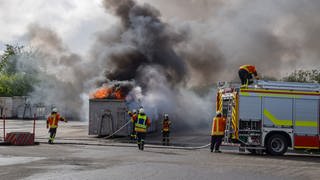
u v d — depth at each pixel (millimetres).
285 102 15359
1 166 10250
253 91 15305
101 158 12477
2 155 12742
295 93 15414
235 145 15422
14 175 8867
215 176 9352
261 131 15234
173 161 12125
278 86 15430
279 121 15312
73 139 20547
